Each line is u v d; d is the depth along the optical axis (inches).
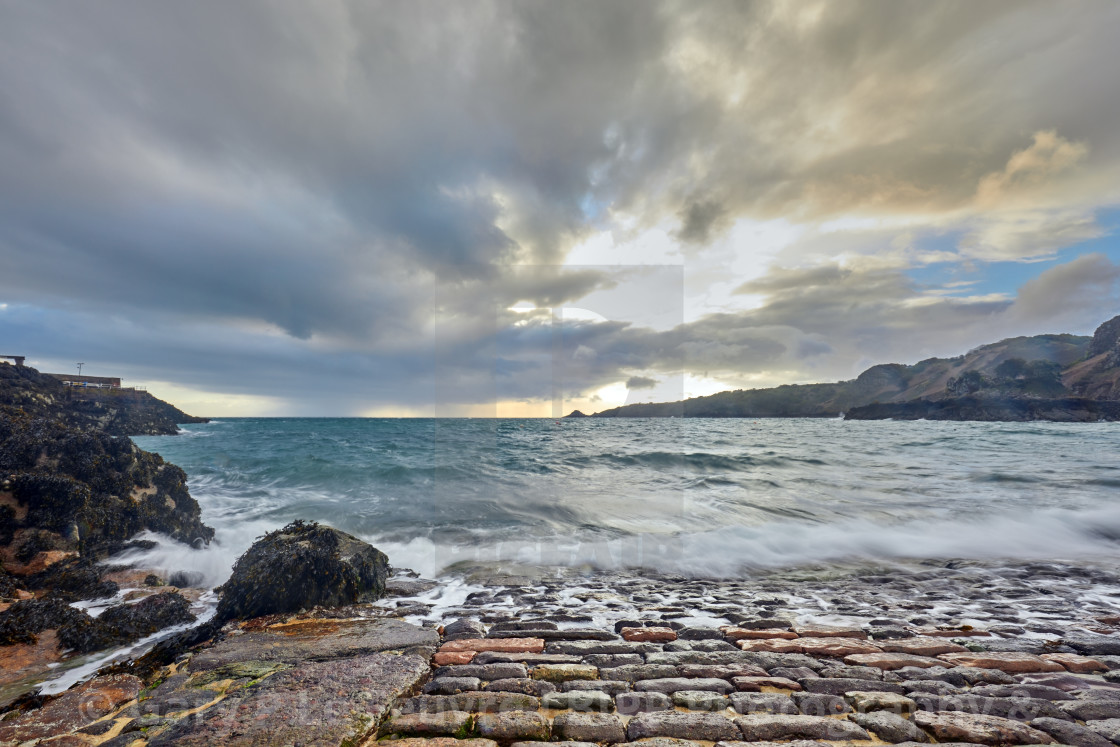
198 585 228.4
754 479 483.8
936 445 812.6
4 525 218.4
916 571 231.9
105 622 158.9
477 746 78.6
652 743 79.6
